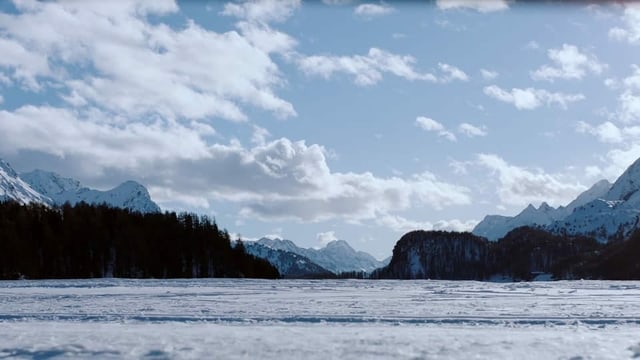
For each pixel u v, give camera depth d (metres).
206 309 30.80
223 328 22.56
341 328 22.70
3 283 65.44
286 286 59.28
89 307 32.44
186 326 23.44
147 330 21.80
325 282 73.38
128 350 17.34
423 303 35.00
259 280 75.69
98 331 21.41
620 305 33.28
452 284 68.94
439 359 16.14
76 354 16.91
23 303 35.69
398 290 51.59
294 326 23.52
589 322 24.88
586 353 16.88
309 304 34.19
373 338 19.42
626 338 19.47
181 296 41.97
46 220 118.31
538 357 16.38
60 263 112.94
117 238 120.44
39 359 16.47
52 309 31.38
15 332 20.97
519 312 28.89
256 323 24.58
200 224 134.25
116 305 33.69
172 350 17.33
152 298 39.75
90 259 115.94
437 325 23.95
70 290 51.06
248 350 17.33
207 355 16.70
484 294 44.97
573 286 61.72
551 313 28.38
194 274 125.94
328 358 16.30
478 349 17.44
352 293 46.34
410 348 17.59
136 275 117.69
